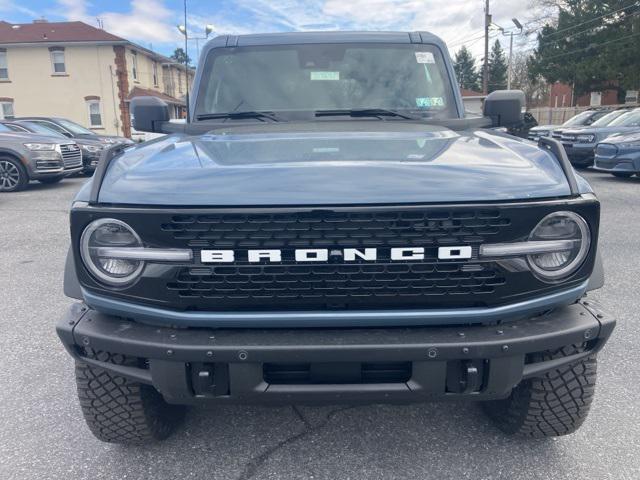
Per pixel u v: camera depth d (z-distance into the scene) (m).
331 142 2.62
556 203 2.05
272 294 2.07
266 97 3.52
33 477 2.53
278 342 2.05
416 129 3.03
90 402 2.48
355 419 2.99
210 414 3.05
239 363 2.07
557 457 2.64
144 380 2.20
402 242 2.03
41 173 12.30
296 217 2.00
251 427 2.92
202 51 3.73
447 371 2.12
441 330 2.12
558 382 2.44
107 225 2.07
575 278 2.13
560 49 39.38
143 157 2.45
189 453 2.71
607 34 37.12
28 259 6.37
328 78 3.57
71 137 15.39
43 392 3.29
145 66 37.94
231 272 2.05
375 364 2.11
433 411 3.05
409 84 3.56
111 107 34.91
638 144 11.85
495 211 2.03
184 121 3.63
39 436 2.85
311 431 2.88
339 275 2.05
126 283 2.10
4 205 10.25
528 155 2.41
